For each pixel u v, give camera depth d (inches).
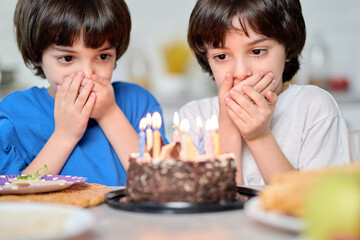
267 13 55.5
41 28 58.1
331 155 63.4
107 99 62.1
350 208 20.4
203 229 29.2
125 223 31.1
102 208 36.7
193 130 70.9
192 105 75.2
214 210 33.6
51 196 40.4
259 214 28.0
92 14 57.1
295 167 64.1
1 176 49.3
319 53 131.1
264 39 56.2
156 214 33.5
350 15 135.3
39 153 60.8
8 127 63.7
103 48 59.7
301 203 26.3
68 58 59.6
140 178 35.6
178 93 135.6
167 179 34.7
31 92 68.1
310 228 22.4
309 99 66.2
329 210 21.0
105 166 64.6
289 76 70.6
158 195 34.8
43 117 65.9
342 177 21.8
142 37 141.9
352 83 133.9
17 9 64.5
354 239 20.3
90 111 60.4
